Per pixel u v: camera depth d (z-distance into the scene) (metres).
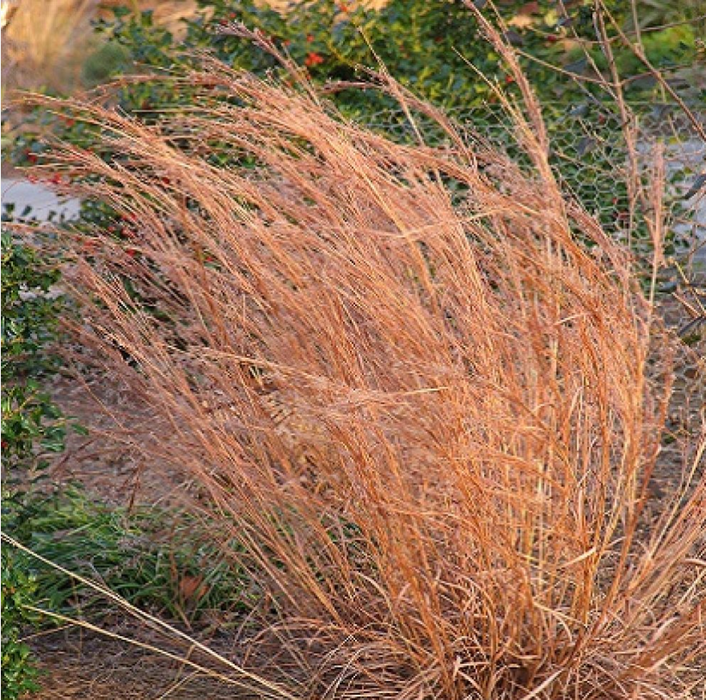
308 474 6.04
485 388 5.06
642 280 7.56
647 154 6.94
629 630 5.55
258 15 9.92
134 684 6.00
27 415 6.36
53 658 6.23
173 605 6.48
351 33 9.87
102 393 7.52
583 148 8.17
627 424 5.21
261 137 5.45
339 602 5.75
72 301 7.41
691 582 6.07
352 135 5.50
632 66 9.93
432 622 5.24
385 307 5.06
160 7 13.38
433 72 9.77
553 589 5.46
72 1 14.51
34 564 6.61
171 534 6.49
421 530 5.34
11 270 6.36
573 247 5.09
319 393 5.22
